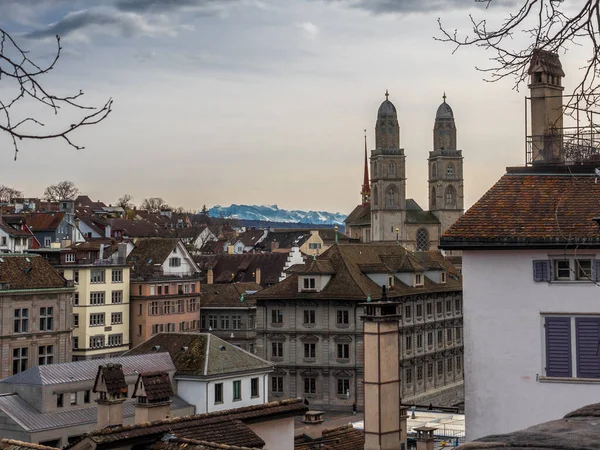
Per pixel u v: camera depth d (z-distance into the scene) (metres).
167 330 139.88
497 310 28.59
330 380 113.88
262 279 165.88
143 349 87.56
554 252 28.03
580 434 6.77
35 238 175.62
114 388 38.59
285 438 37.88
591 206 29.11
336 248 120.00
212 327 147.12
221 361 84.19
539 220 28.77
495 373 28.56
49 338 114.81
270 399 117.06
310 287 115.62
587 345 27.80
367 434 26.78
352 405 112.19
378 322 26.61
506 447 6.47
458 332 133.12
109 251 137.88
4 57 10.23
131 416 75.06
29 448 29.23
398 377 27.11
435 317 126.81
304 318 115.62
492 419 28.61
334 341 113.69
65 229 184.12
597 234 27.50
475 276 28.83
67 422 75.19
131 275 139.88
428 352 124.31
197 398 81.50
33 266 115.88
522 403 28.33
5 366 109.25
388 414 26.78
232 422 33.78
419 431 48.56
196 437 31.70
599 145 31.17
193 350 84.88
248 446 32.56
